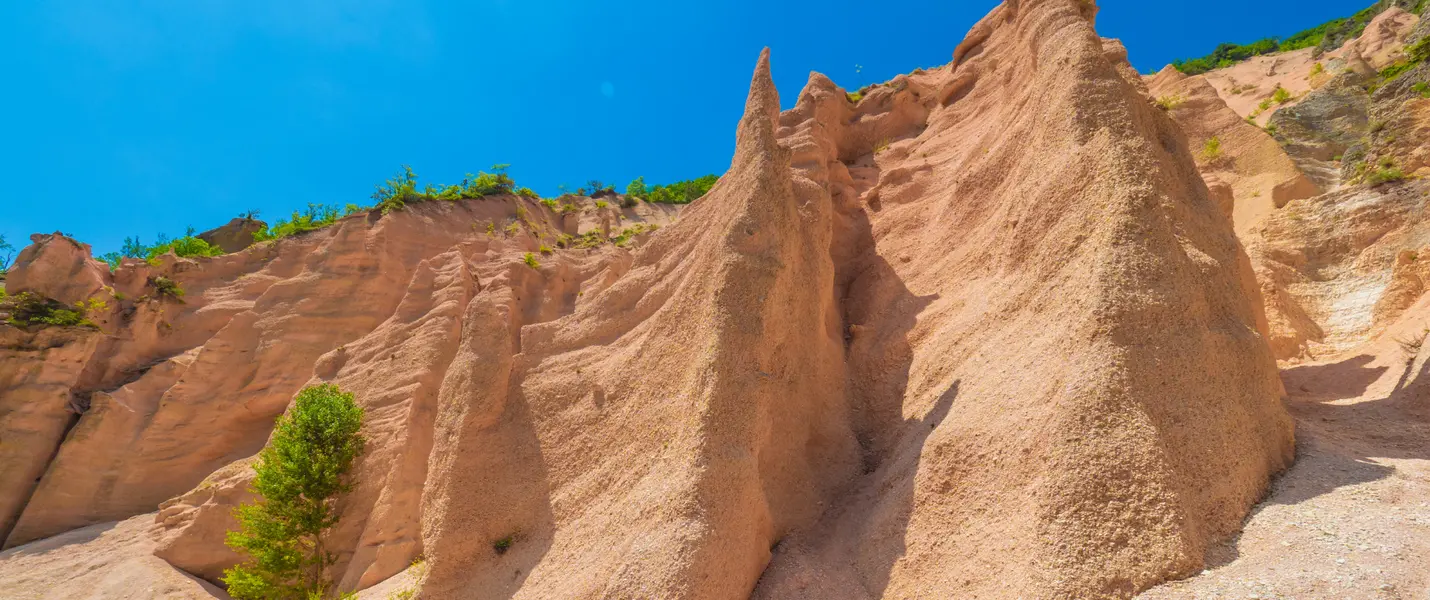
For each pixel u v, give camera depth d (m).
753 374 13.46
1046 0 19.78
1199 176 14.69
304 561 20.59
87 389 30.98
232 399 30.56
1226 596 7.88
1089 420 9.78
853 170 27.64
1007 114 20.38
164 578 21.98
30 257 32.91
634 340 17.39
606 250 33.31
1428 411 12.85
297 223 46.56
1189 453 9.57
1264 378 11.20
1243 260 16.59
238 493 23.77
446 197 41.09
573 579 12.39
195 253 52.44
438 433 17.45
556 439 16.14
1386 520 8.57
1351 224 26.58
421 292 28.92
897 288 19.22
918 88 29.97
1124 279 11.09
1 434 28.38
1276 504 9.59
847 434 15.12
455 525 15.28
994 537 9.99
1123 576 8.51
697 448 12.38
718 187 19.23
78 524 27.41
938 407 13.59
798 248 16.33
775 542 12.85
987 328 14.12
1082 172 13.40
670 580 10.77
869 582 11.16
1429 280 20.33
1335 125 43.50
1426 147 27.59
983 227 17.84
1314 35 81.81
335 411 22.58
